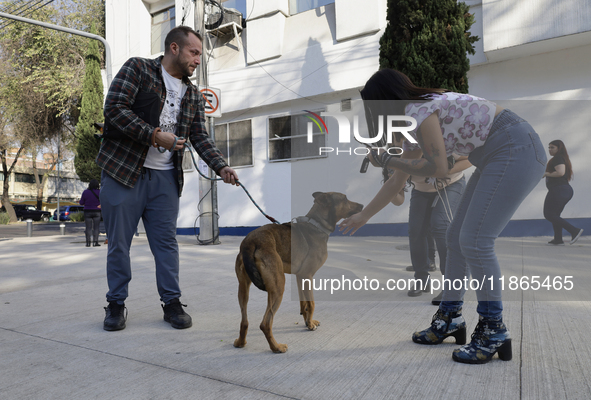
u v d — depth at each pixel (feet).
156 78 8.57
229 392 5.29
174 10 36.60
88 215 25.62
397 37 16.94
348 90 26.63
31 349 6.95
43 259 19.03
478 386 5.34
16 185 141.38
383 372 5.87
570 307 8.92
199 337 7.65
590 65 19.81
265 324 6.68
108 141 8.39
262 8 29.53
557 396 5.02
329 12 27.48
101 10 54.03
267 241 7.16
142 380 5.68
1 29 54.54
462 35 16.31
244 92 30.76
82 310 9.59
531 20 19.47
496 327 6.14
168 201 8.87
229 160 32.07
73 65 53.11
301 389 5.35
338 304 9.81
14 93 57.26
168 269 8.63
